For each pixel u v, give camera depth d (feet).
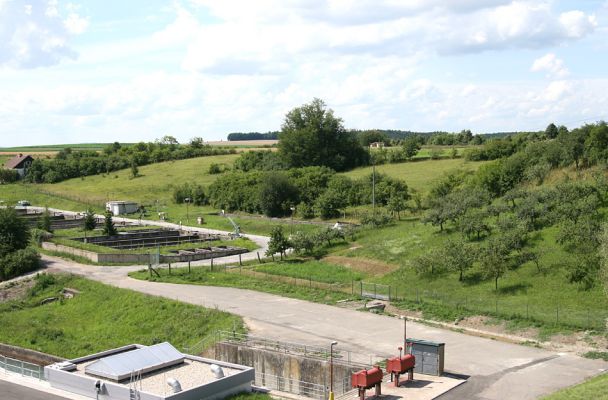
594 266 188.14
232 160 647.56
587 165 264.72
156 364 136.87
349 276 235.81
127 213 453.58
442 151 546.67
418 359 139.44
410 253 245.24
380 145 649.20
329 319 187.73
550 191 234.79
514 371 139.54
